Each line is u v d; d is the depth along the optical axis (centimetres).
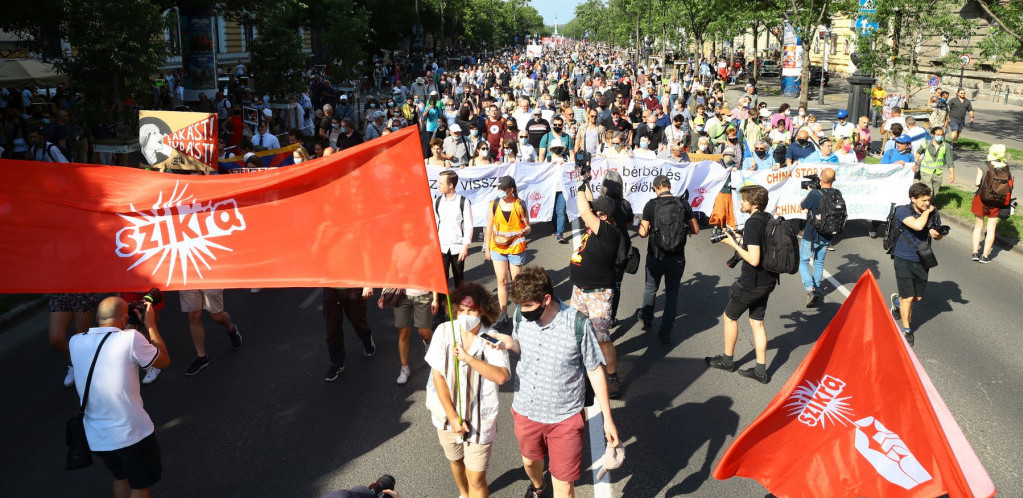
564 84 3334
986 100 3578
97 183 491
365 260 466
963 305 965
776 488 474
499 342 464
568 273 1111
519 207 848
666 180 813
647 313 870
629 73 4916
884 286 1041
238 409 692
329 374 747
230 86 3091
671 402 696
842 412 457
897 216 828
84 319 724
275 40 2619
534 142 1691
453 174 852
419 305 724
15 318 936
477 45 9750
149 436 499
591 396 486
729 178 1302
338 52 3494
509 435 640
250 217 477
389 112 2347
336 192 466
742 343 838
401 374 739
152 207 480
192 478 579
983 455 602
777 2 2856
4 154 1759
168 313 957
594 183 1342
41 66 2472
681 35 6462
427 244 458
